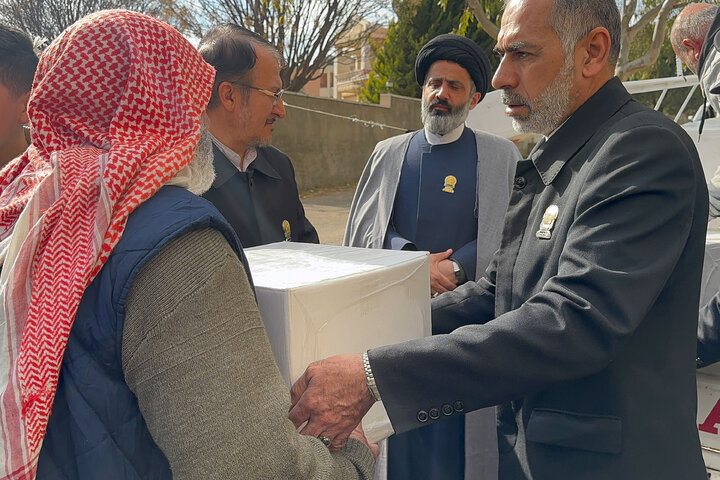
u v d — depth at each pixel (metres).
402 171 2.96
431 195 2.85
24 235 0.89
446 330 1.71
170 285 0.87
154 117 0.99
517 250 1.50
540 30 1.39
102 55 0.97
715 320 1.63
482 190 2.76
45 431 0.84
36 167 1.02
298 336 1.12
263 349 0.93
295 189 2.46
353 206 3.12
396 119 14.63
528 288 1.41
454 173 2.85
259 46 2.09
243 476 0.84
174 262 0.88
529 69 1.41
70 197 0.89
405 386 1.18
